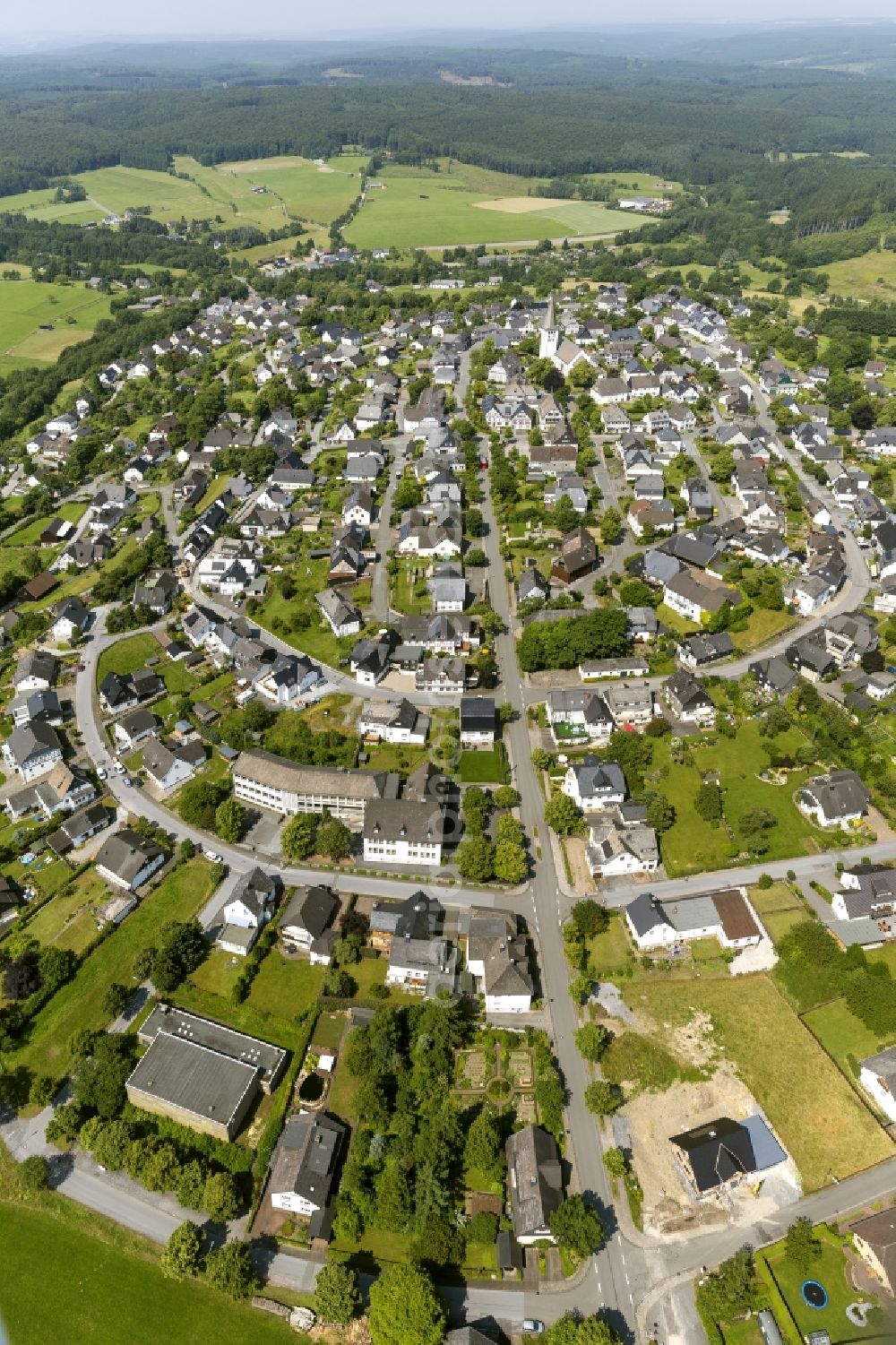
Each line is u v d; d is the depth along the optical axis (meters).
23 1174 100.19
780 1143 103.56
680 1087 109.19
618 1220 96.25
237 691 180.00
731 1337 87.44
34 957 124.50
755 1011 118.00
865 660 178.25
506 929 123.69
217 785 157.00
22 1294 92.81
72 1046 113.69
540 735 165.62
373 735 164.50
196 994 120.50
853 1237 94.06
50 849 145.25
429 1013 112.81
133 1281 93.06
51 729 166.62
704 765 157.88
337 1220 94.44
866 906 129.50
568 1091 108.44
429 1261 91.50
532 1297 90.25
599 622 182.00
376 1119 103.31
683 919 126.62
